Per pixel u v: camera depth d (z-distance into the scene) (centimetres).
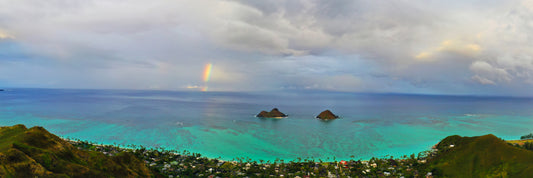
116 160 8912
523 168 9981
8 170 6288
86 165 7956
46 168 6900
